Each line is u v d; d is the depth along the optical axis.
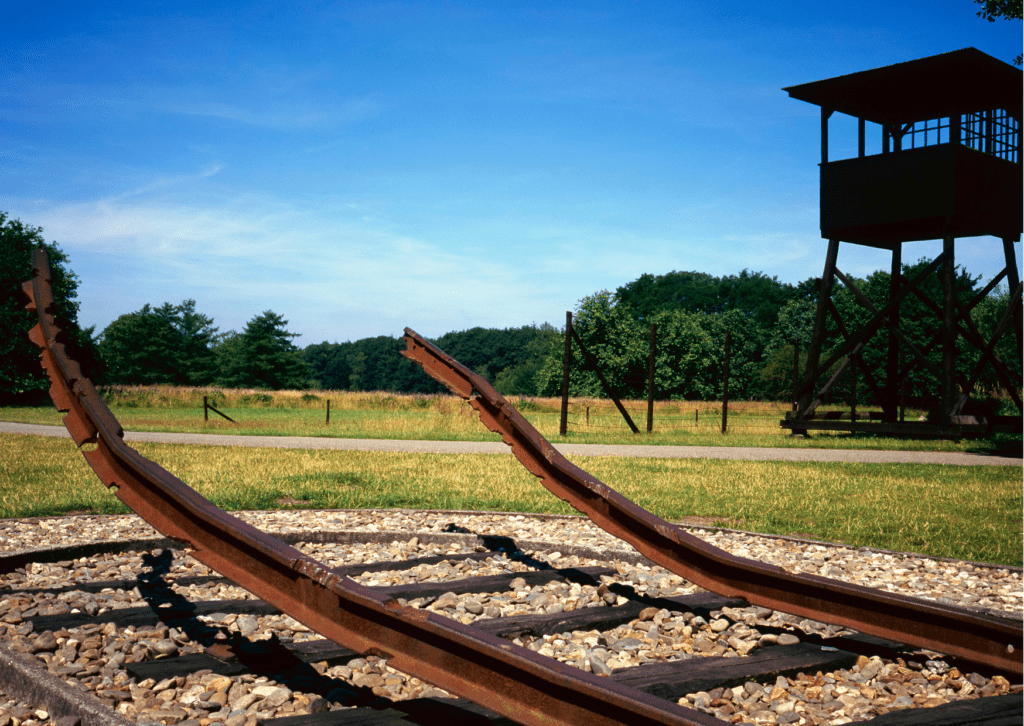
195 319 96.00
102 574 5.21
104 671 3.19
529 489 9.75
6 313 46.34
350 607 2.59
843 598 3.59
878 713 2.97
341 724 2.70
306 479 10.44
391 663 2.47
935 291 48.84
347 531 6.66
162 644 3.47
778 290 93.44
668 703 2.12
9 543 6.06
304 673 3.29
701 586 3.96
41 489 9.12
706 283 97.31
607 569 5.28
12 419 28.12
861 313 57.00
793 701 3.05
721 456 15.60
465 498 8.96
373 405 41.59
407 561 5.68
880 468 13.26
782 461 14.45
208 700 2.94
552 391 67.75
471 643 2.31
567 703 2.22
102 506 7.97
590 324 67.19
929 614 3.34
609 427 26.81
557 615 4.09
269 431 21.05
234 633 3.82
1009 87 20.09
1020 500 9.51
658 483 10.68
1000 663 3.16
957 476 12.09
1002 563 6.09
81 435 3.45
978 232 21.19
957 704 2.93
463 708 2.87
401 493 9.24
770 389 68.38
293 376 92.50
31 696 2.96
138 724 2.57
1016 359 35.84
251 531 2.79
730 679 3.22
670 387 69.31
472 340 147.75
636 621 4.10
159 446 15.39
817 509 8.62
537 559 5.92
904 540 6.95
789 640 3.80
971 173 20.11
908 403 28.56
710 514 8.18
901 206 20.33
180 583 4.85
